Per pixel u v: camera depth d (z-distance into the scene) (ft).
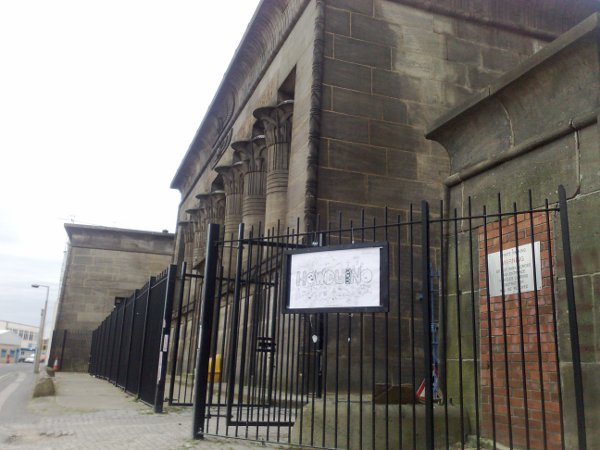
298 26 38.73
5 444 18.67
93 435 20.24
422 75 36.37
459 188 20.44
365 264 16.47
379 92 34.83
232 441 18.19
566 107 16.10
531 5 41.14
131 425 22.66
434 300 29.86
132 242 103.71
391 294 29.94
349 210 31.83
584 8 42.60
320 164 32.09
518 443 15.97
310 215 30.78
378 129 34.04
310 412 17.84
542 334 15.58
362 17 36.04
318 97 33.19
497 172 18.53
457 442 17.35
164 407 29.04
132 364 39.70
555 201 15.87
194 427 18.79
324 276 17.12
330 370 27.25
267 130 41.16
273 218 38.70
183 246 80.07
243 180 49.70
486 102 18.69
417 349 29.22
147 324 34.04
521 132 17.78
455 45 38.17
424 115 35.50
